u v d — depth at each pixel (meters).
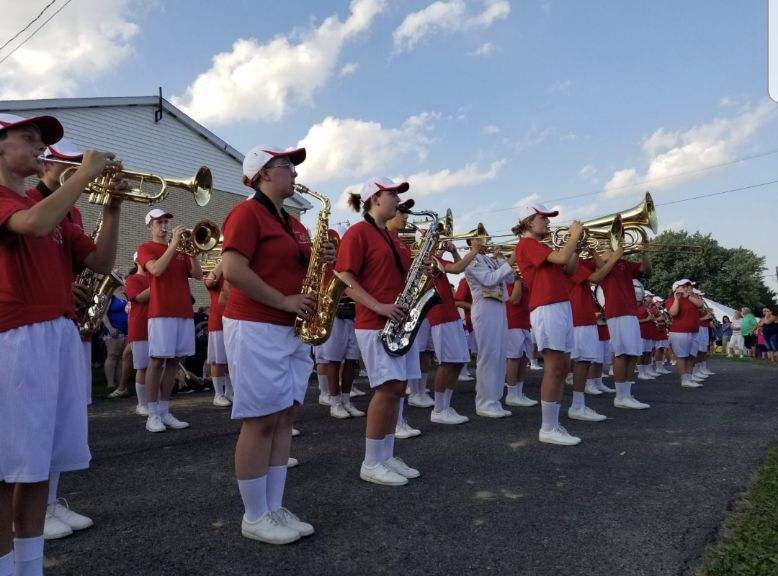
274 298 3.28
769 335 18.94
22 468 2.39
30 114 15.47
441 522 3.59
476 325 7.24
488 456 5.14
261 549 3.23
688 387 10.23
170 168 18.84
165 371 6.59
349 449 5.48
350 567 3.00
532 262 5.80
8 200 2.44
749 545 3.18
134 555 3.18
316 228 3.83
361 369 12.05
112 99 17.16
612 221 7.23
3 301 2.44
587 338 6.86
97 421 7.06
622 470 4.65
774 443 5.46
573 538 3.32
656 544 3.22
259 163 3.48
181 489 4.32
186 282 6.71
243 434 3.37
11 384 2.40
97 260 3.12
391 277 4.53
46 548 3.28
